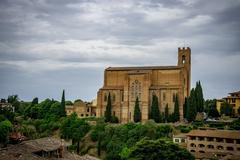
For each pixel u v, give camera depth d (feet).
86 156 317.42
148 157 385.50
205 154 458.91
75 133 617.62
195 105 633.61
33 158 245.65
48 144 288.10
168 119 636.48
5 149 251.39
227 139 478.59
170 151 387.96
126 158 433.48
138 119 646.74
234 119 655.76
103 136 584.81
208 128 566.36
